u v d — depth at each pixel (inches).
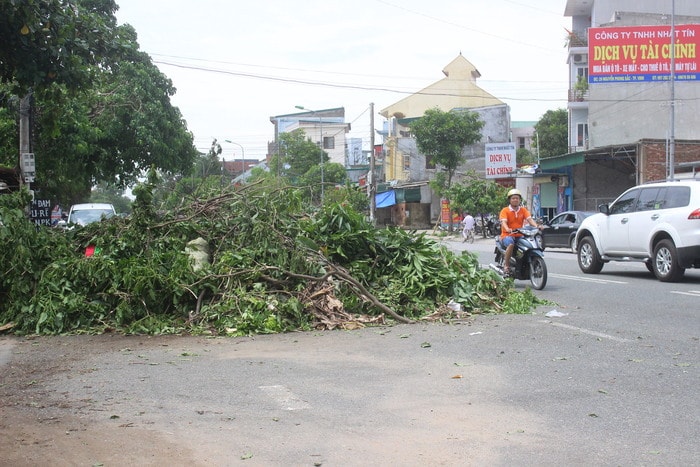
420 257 403.5
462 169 2293.3
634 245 578.2
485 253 983.0
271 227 385.4
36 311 344.2
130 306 344.5
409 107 2568.9
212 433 186.9
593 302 432.5
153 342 318.0
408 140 2401.6
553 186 1635.1
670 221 535.5
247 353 291.4
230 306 346.6
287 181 462.0
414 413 203.0
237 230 409.1
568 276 614.5
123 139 1061.1
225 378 247.6
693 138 1537.9
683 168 1205.1
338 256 403.2
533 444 175.3
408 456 168.7
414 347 297.6
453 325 351.3
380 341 312.8
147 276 342.6
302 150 2410.2
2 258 355.3
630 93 1556.3
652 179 1244.5
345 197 457.1
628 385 228.5
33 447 176.6
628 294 468.4
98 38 355.9
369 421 196.1
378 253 411.8
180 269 354.6
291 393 226.2
